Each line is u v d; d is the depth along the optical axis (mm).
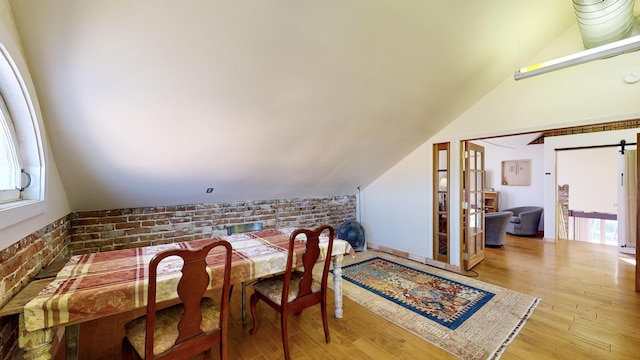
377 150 3699
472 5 1815
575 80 2674
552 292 2926
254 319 2225
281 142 2738
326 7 1538
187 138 2221
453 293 2926
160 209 3189
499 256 4301
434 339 2100
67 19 1222
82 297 1233
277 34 1611
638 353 1896
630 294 2855
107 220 2883
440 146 3877
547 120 2850
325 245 2229
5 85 1311
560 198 6422
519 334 2146
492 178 7102
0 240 1141
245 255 1903
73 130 1809
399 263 3994
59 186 2172
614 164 5793
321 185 4227
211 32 1481
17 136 1523
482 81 2922
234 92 1930
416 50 2084
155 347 1356
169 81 1685
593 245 4992
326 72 2025
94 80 1533
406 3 1653
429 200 3930
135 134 2006
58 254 2123
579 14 1907
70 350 1533
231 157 2699
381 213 4695
